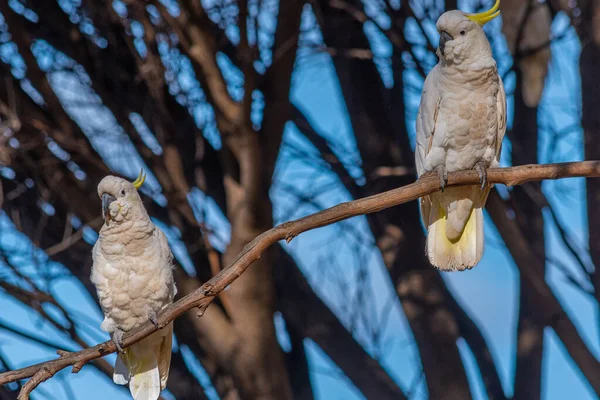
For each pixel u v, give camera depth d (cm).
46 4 1268
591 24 1351
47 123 1255
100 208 1279
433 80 1003
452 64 971
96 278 909
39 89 1235
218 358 1259
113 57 1290
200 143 1296
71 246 1335
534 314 1530
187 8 1183
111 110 1302
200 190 1303
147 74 1237
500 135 1003
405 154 1435
